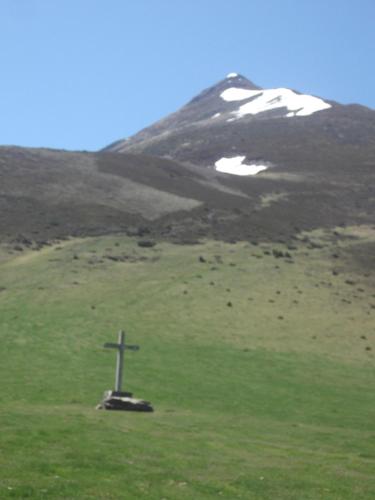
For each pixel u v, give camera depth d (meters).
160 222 124.38
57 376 54.25
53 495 21.86
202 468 27.34
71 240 110.00
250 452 31.45
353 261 109.81
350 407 51.66
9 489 21.88
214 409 47.50
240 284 92.25
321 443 36.41
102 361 60.38
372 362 68.38
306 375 61.72
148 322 75.31
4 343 64.00
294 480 26.64
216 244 112.69
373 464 30.92
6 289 84.06
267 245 115.19
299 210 144.50
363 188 168.62
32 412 36.41
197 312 80.25
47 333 68.25
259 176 178.25
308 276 99.31
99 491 22.80
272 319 80.12
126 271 94.69
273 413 47.91
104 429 32.97
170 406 47.09
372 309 87.62
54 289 84.88
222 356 65.69
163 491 23.69
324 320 81.38
